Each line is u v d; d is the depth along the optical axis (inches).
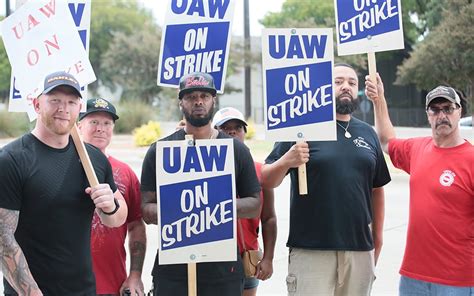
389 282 314.0
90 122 191.3
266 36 185.2
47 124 143.0
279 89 185.6
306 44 186.1
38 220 143.3
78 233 148.5
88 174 148.4
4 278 151.3
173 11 205.0
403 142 200.5
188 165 164.9
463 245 177.3
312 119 185.6
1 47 1787.6
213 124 220.2
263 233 202.1
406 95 2107.5
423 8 1664.6
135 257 186.5
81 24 191.0
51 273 144.3
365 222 192.2
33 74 160.2
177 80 206.2
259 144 971.3
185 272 169.0
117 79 1886.1
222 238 165.5
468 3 1288.1
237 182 175.3
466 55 1268.5
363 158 192.4
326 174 189.6
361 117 1662.2
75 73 163.2
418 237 183.5
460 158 179.2
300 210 193.6
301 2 2018.9
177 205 164.4
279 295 295.1
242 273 175.3
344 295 195.6
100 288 179.6
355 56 1555.1
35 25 161.2
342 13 207.3
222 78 207.2
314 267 192.1
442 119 179.9
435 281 179.6
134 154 914.7
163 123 1553.9
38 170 143.4
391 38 204.2
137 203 188.5
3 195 139.7
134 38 1861.5
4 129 1160.2
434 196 180.2
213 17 206.1
